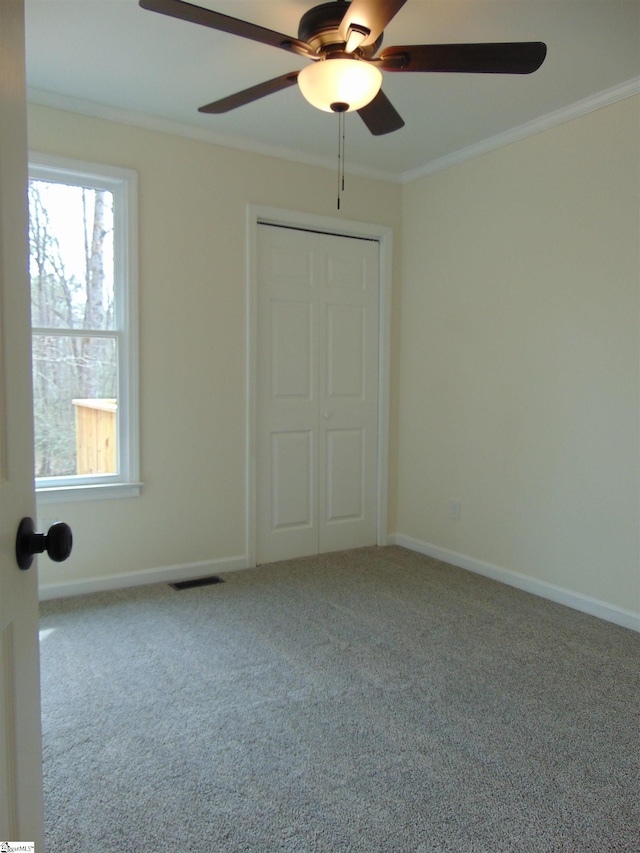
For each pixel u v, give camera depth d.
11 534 0.80
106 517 3.24
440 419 3.90
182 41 2.43
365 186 3.98
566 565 3.13
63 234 3.11
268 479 3.78
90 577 3.22
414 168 3.96
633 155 2.77
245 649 2.57
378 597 3.21
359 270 4.04
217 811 1.61
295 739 1.93
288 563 3.80
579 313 3.03
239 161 3.51
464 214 3.67
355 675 2.36
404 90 2.81
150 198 3.26
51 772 1.76
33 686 0.89
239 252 3.54
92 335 3.18
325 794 1.68
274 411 3.78
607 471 2.93
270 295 3.71
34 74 2.74
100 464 3.25
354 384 4.08
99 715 2.06
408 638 2.70
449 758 1.84
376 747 1.90
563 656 2.53
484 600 3.18
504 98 2.90
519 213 3.32
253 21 2.30
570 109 2.99
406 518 4.21
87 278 3.18
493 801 1.66
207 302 3.46
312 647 2.60
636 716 2.08
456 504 3.79
